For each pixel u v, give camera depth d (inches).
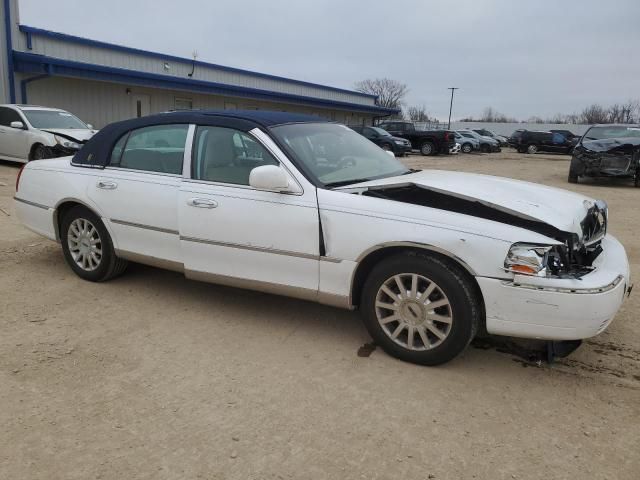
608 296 124.9
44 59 685.3
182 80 907.4
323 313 175.2
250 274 157.9
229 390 127.1
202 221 161.2
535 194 154.9
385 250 140.8
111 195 181.2
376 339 146.3
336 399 124.5
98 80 770.2
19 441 106.4
